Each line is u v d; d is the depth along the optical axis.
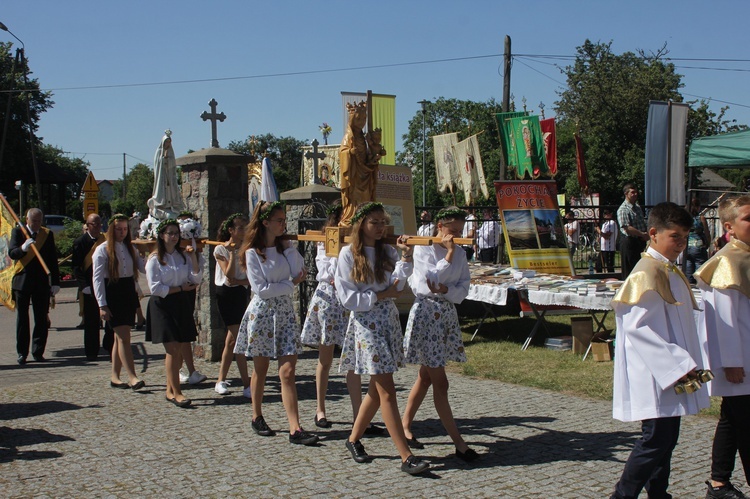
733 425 4.04
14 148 38.50
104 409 6.53
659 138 11.42
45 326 9.38
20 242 9.14
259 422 5.66
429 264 5.10
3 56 38.97
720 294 4.04
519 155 13.60
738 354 3.95
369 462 4.93
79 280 9.35
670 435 3.64
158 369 8.44
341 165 7.25
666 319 3.71
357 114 7.18
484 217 13.58
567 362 8.26
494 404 6.48
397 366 4.86
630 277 3.76
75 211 40.25
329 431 5.71
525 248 11.05
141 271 7.48
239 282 6.83
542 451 5.09
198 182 8.77
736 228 4.07
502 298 9.09
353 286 4.80
